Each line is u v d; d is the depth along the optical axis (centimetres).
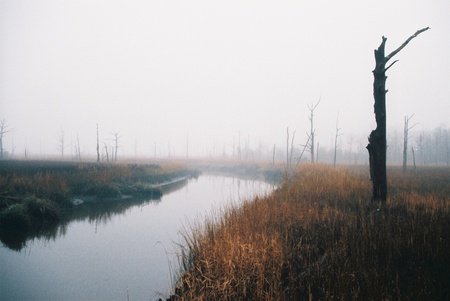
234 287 473
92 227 1159
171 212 1432
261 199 1021
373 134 951
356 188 1216
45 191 1399
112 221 1255
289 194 1176
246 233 616
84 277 686
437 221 681
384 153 943
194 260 604
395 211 844
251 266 511
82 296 585
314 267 509
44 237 1020
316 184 1322
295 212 832
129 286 642
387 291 407
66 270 732
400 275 466
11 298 574
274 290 437
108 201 1692
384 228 657
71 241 976
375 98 925
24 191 1343
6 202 1165
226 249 545
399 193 1103
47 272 722
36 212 1171
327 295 399
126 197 1838
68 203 1462
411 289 411
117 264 775
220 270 514
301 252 593
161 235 1042
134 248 905
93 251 877
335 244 584
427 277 450
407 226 645
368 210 883
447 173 2273
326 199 1075
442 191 1154
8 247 914
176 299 490
